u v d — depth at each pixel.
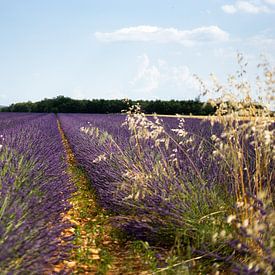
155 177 5.19
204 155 6.47
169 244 4.46
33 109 73.38
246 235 2.99
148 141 8.14
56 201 4.89
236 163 4.15
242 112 4.01
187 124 15.02
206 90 4.04
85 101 69.62
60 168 7.27
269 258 2.83
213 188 4.75
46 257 3.36
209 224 4.10
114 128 14.45
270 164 4.68
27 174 5.59
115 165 6.69
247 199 3.93
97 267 4.13
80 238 4.89
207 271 3.66
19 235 3.38
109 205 5.86
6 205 3.89
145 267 4.03
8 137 8.91
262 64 3.83
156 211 4.59
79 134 14.09
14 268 3.04
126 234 4.96
